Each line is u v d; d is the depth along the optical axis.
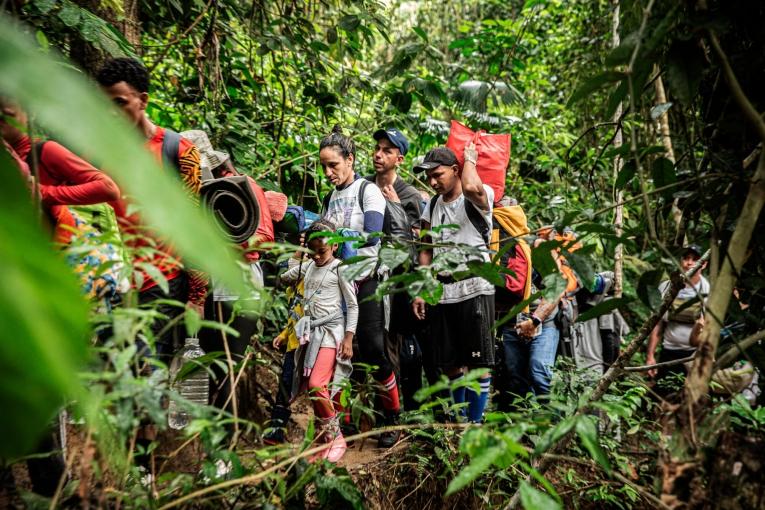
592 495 2.60
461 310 3.34
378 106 5.32
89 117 0.25
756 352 1.70
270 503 1.66
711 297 1.41
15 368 0.23
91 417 1.16
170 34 4.43
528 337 3.68
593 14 7.11
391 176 3.97
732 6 1.57
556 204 3.11
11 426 0.22
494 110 6.11
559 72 7.55
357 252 3.24
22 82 0.24
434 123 5.32
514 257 3.57
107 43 2.66
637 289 1.71
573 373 3.34
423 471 2.83
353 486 1.80
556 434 1.37
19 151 1.90
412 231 3.85
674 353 4.54
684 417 1.33
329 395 3.08
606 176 5.72
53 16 2.63
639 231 1.71
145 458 2.01
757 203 1.43
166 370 1.45
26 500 1.37
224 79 4.52
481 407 3.39
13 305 0.23
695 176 1.66
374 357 3.32
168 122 4.48
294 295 3.27
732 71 1.52
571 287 3.85
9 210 0.25
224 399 2.80
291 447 1.71
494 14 8.65
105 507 1.32
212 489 1.47
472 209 3.34
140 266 1.37
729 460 1.27
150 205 0.25
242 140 4.14
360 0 4.33
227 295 2.62
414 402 3.83
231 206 2.35
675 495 1.30
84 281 1.53
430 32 8.02
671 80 1.44
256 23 4.49
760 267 1.84
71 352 0.24
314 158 4.62
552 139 6.41
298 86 4.82
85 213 2.01
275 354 4.12
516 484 2.70
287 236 3.38
